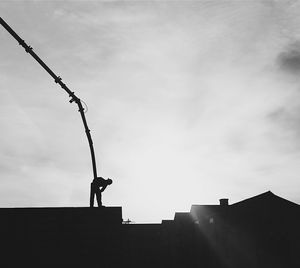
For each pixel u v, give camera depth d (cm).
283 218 2639
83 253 1502
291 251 2569
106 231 1557
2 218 1540
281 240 2597
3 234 1496
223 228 2717
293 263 2544
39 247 1490
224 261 2669
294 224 2620
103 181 1831
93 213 1603
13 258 1456
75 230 1542
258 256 2591
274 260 2570
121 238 1558
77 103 1678
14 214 1558
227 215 2722
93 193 1833
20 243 1488
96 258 1501
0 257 1452
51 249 1493
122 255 1526
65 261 1479
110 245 1533
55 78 1488
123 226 1603
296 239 2591
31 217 1557
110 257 1509
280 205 2661
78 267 1475
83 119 1736
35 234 1512
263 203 2677
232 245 2667
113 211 1620
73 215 1586
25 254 1469
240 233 2664
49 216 1570
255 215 2666
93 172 1839
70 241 1519
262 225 2641
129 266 1608
